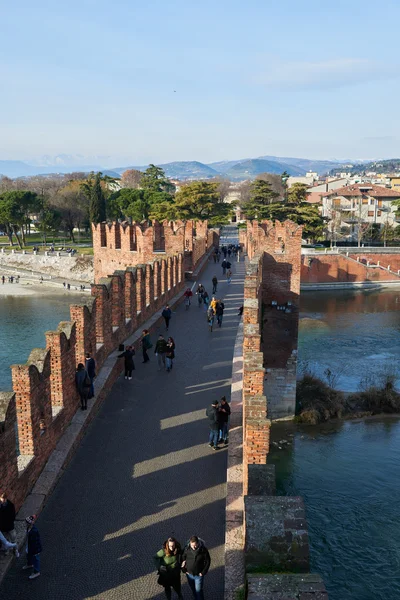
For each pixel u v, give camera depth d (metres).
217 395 27.52
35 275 133.00
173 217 135.00
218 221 133.50
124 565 15.38
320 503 38.12
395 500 38.44
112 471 20.16
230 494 17.64
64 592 14.36
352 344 80.94
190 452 21.66
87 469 20.27
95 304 27.42
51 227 155.38
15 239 175.88
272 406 51.66
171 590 14.52
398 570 31.03
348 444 48.09
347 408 55.62
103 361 29.02
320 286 128.12
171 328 41.47
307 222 125.25
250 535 10.28
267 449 16.08
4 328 86.25
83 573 15.04
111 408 25.69
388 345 80.50
